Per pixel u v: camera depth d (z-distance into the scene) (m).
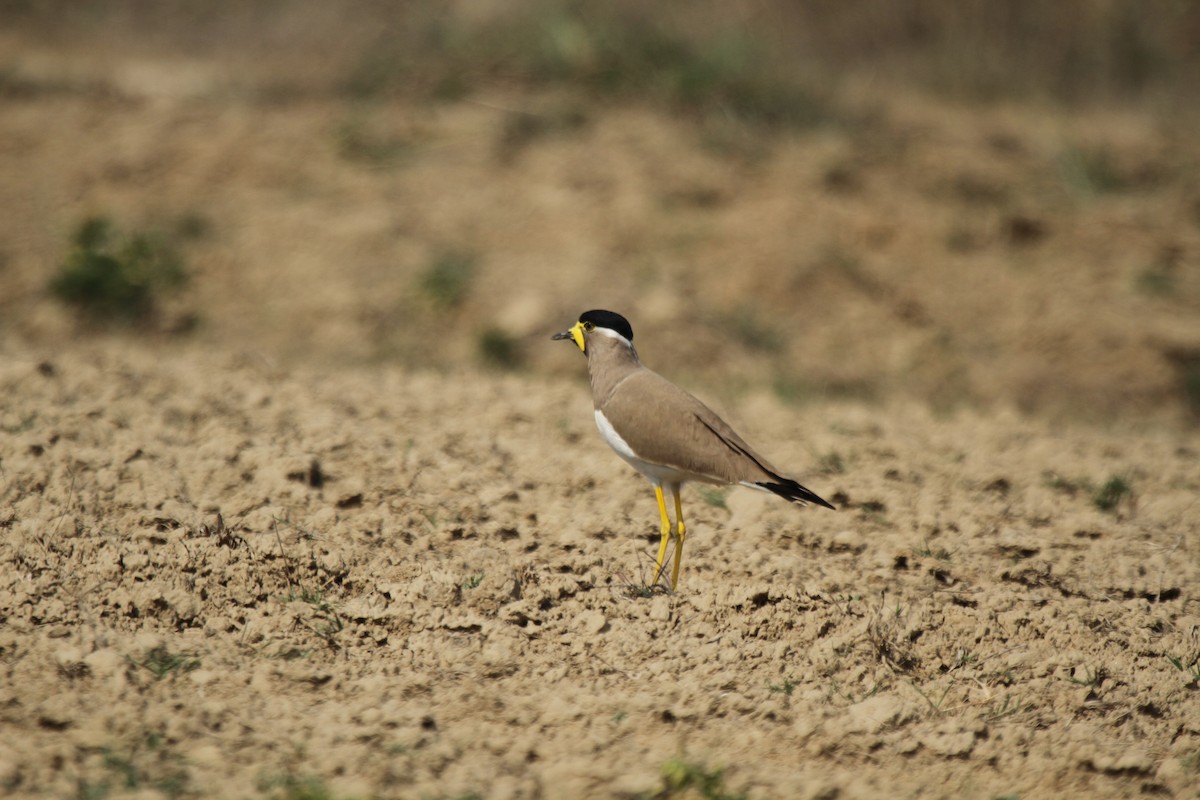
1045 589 15.60
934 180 35.88
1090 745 12.16
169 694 12.12
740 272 30.92
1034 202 35.59
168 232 31.69
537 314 28.53
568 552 15.79
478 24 40.78
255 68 42.41
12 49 42.41
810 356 28.70
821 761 12.04
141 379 20.27
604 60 39.00
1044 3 45.84
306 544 14.84
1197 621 15.02
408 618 13.88
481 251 31.36
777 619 14.16
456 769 11.37
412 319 28.89
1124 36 45.69
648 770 11.54
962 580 15.77
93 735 11.18
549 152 35.47
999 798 11.58
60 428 17.27
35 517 14.95
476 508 16.48
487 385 22.72
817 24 45.28
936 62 44.81
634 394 14.55
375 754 11.41
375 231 31.58
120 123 36.94
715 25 41.53
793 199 33.84
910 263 32.31
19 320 28.39
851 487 18.16
